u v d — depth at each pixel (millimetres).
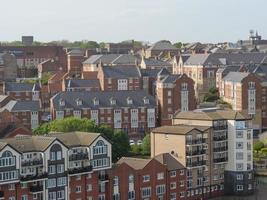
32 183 196625
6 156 190750
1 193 190750
